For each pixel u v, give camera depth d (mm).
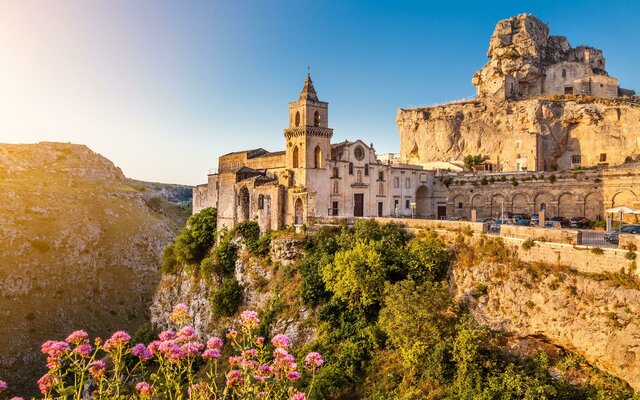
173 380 15102
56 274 112625
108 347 14711
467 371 35406
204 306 68500
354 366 42125
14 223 120125
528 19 114438
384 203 84812
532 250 40688
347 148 78438
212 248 78812
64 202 144000
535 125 94312
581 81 104625
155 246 143875
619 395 31344
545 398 31266
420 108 115438
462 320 39406
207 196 91625
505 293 40438
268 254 64562
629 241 34562
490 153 100812
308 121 71500
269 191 67750
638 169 65812
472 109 104750
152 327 80500
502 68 110875
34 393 79125
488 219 73438
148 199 191500
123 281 122938
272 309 56188
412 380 38094
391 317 41125
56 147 199750
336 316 49281
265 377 14922
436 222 51156
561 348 36719
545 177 77500
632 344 31953
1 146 181250
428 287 41438
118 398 14203
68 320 100688
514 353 37812
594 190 71250
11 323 92938
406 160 116562
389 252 49875
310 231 61875
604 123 89188
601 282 35125
